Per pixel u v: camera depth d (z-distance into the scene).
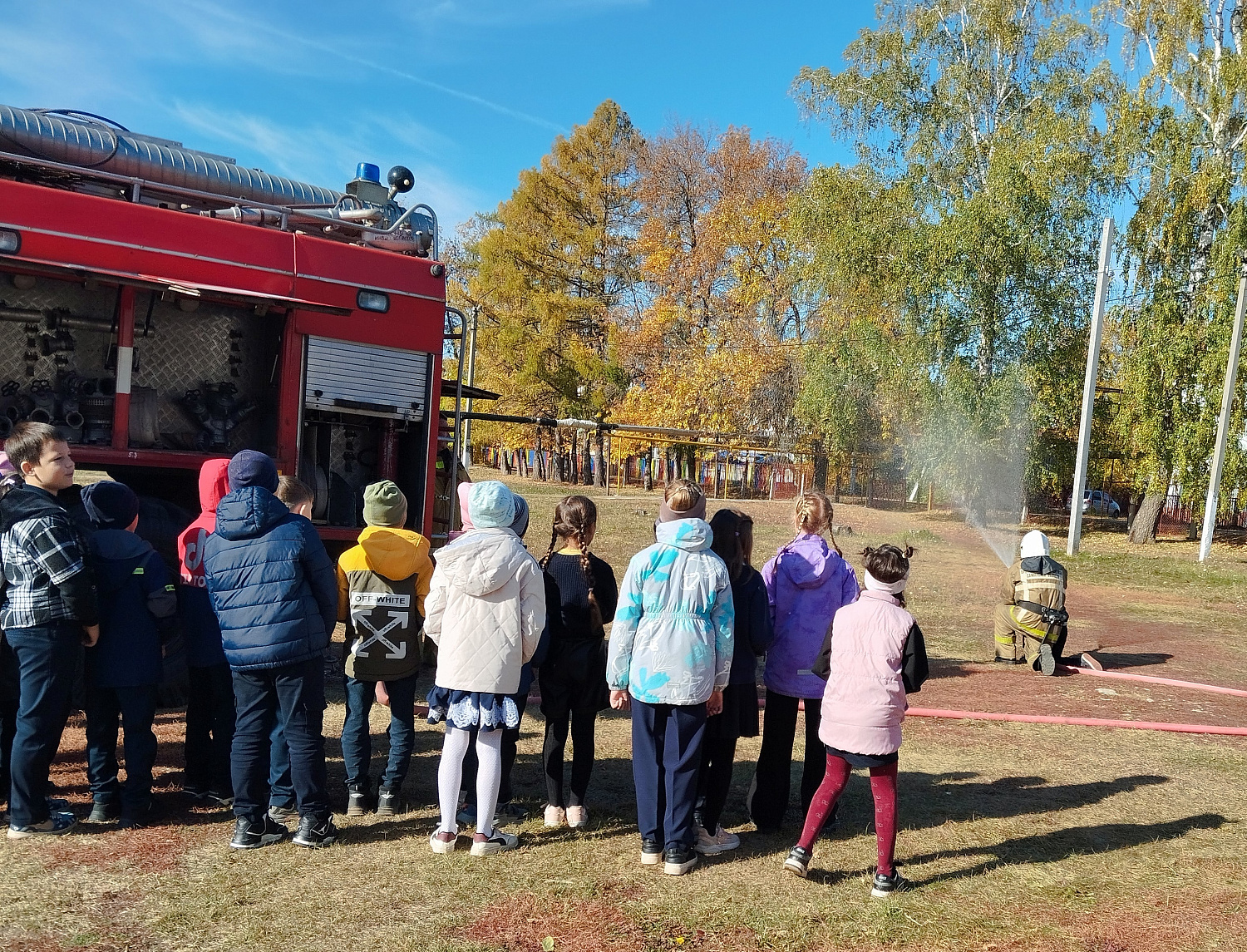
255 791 4.38
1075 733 7.20
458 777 4.46
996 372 27.25
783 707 4.91
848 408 29.34
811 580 4.87
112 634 4.52
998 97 29.84
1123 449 28.25
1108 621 13.74
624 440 36.12
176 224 6.55
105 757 4.63
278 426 7.03
